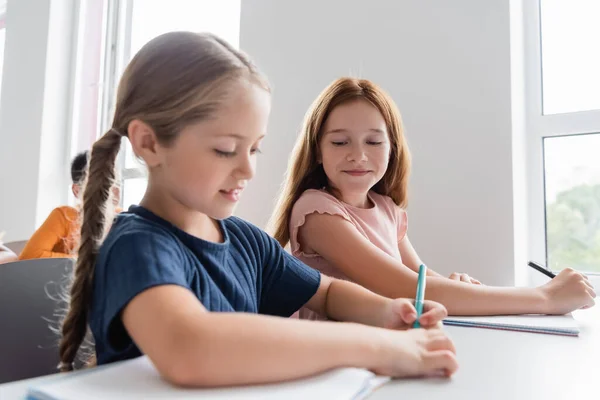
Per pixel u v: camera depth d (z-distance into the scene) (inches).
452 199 53.4
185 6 92.3
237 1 84.0
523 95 55.7
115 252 17.5
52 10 100.8
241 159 19.4
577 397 14.9
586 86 55.6
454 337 23.3
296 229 37.1
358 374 15.5
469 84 53.4
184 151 19.0
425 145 55.5
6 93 105.7
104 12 104.5
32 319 25.0
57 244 63.3
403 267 31.9
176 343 13.8
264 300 27.3
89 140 103.6
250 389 14.0
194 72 18.9
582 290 30.1
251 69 20.1
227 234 25.5
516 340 22.7
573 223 54.7
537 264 41.2
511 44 52.2
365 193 41.3
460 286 29.7
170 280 16.0
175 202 21.3
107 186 22.2
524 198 54.4
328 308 27.1
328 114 39.7
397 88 57.7
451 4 55.0
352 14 61.7
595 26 55.3
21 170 101.4
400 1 58.2
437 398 14.5
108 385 14.0
